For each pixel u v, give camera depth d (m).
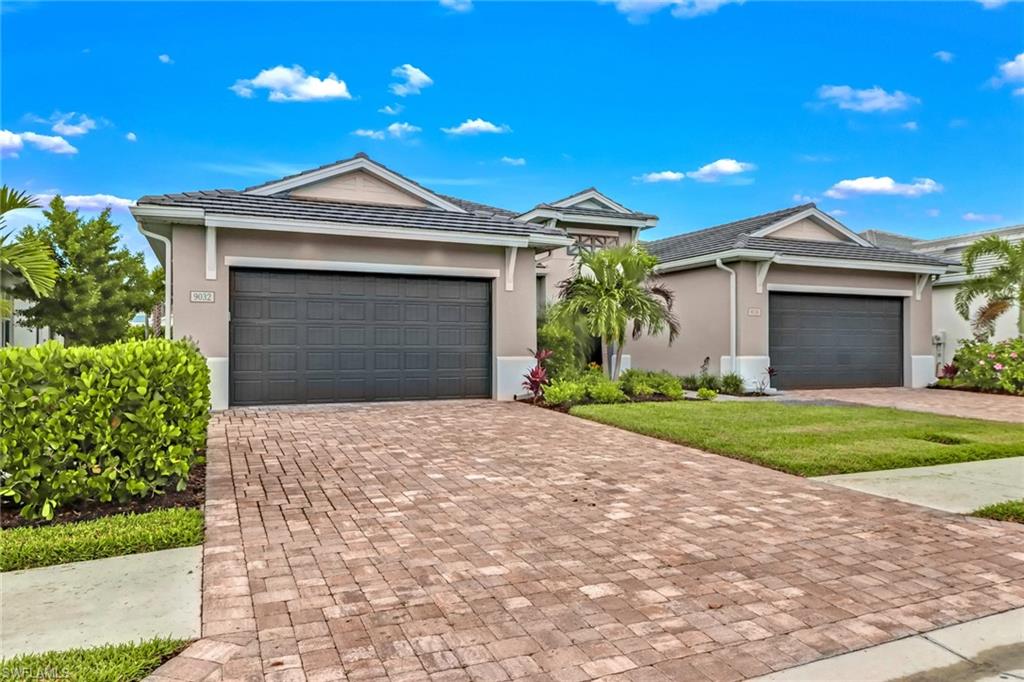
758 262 16.23
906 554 4.50
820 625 3.40
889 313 18.27
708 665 2.97
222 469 6.87
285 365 11.80
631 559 4.33
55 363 5.08
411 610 3.49
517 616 3.44
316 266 11.81
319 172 13.65
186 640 3.11
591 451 8.11
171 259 11.16
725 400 13.93
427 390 12.84
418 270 12.52
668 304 15.45
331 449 8.00
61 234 22.44
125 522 4.83
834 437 8.98
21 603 3.53
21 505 5.19
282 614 3.42
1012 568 4.26
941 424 10.38
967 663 3.05
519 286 13.38
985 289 17.95
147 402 5.47
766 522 5.20
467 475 6.75
